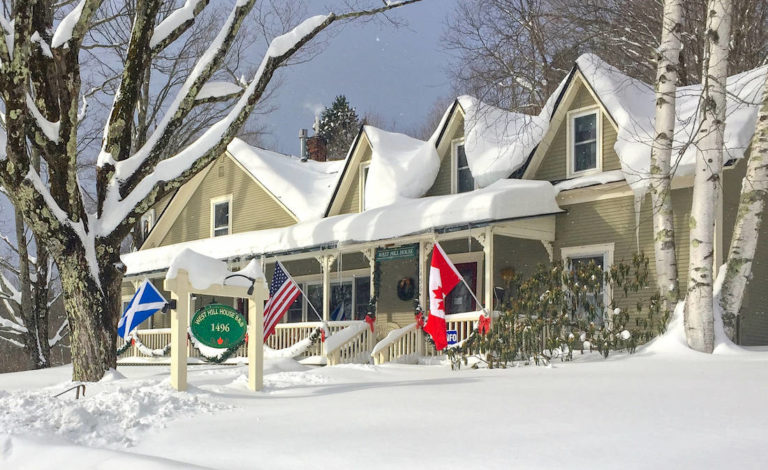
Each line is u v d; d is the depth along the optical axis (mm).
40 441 7059
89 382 12219
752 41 26688
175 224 29656
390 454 6129
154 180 13938
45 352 26891
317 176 28031
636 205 16703
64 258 13031
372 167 22594
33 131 12727
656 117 15398
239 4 14562
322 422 7848
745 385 9008
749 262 14484
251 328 11047
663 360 12930
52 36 13703
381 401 9023
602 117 18578
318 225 21125
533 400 8453
